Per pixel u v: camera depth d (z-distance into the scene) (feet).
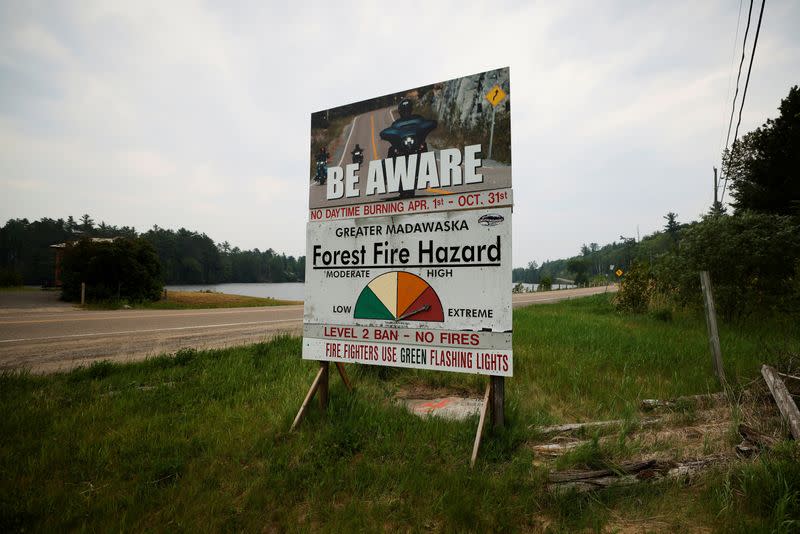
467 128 14.80
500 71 14.49
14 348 30.55
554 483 10.25
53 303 75.10
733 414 14.47
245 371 21.90
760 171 65.72
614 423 14.53
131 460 12.22
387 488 10.71
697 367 21.40
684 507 9.56
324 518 9.63
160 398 17.66
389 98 16.25
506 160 14.08
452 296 14.40
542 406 16.97
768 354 21.93
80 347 31.12
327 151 17.24
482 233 14.15
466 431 13.73
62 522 9.27
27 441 13.21
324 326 16.47
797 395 14.65
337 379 19.92
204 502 10.13
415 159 15.52
